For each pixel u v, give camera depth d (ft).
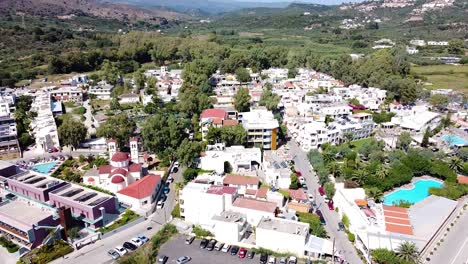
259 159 515.50
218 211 378.73
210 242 351.25
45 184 419.33
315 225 361.51
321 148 580.71
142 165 505.66
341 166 492.13
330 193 423.23
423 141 574.97
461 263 317.83
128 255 334.24
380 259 311.68
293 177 447.01
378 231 342.23
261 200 389.19
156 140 535.60
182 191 390.63
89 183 465.06
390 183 446.19
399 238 332.60
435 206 398.21
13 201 407.64
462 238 356.59
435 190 435.94
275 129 574.97
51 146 582.76
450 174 464.65
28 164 526.98
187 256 332.80
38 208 388.16
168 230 374.22
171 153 535.19
